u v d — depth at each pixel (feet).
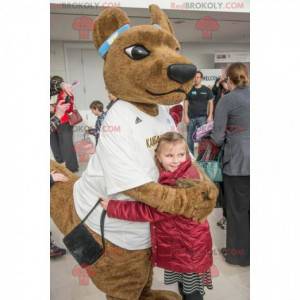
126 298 5.05
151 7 4.77
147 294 5.31
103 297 5.20
